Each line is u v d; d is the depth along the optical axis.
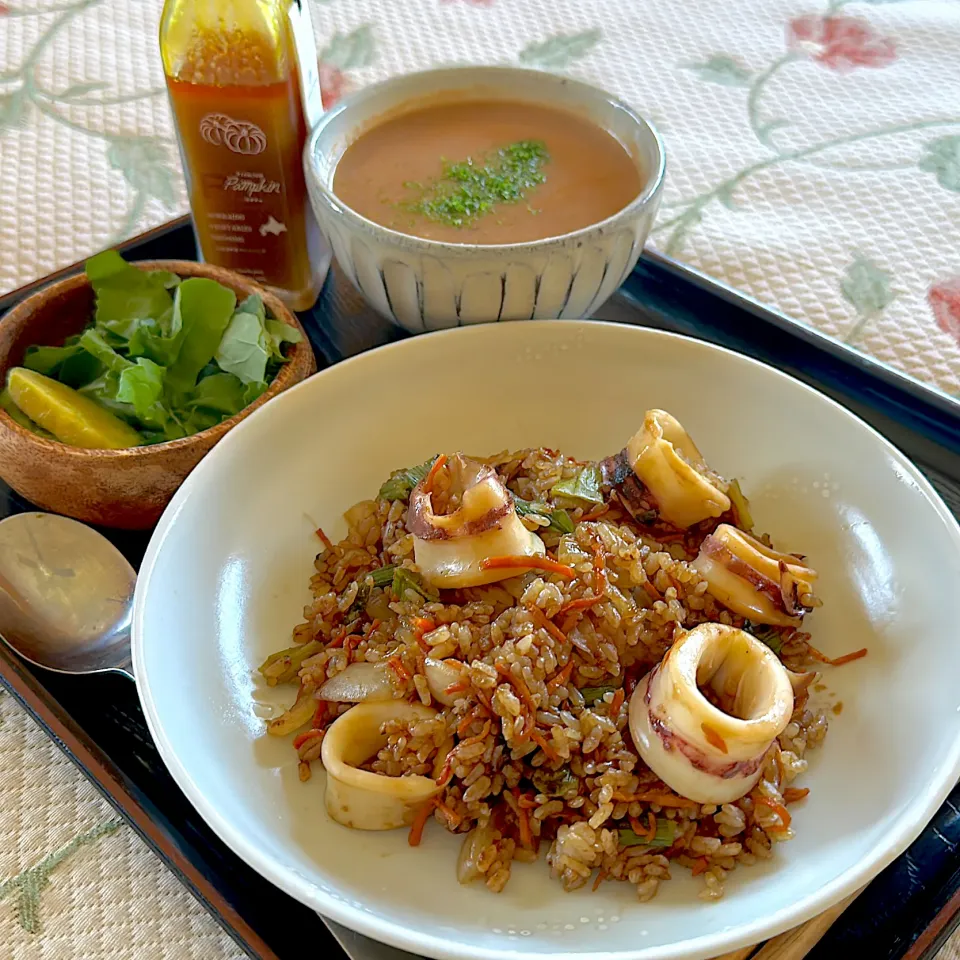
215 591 0.36
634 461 0.39
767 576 0.36
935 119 0.56
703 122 0.57
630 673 0.36
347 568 0.38
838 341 0.45
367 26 0.63
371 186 0.45
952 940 0.33
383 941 0.29
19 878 0.34
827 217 0.51
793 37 0.62
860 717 0.35
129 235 0.51
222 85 0.42
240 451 0.38
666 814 0.33
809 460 0.39
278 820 0.32
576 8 0.65
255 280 0.47
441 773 0.33
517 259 0.40
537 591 0.35
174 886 0.34
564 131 0.47
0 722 0.37
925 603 0.35
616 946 0.30
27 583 0.39
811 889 0.30
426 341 0.41
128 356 0.42
